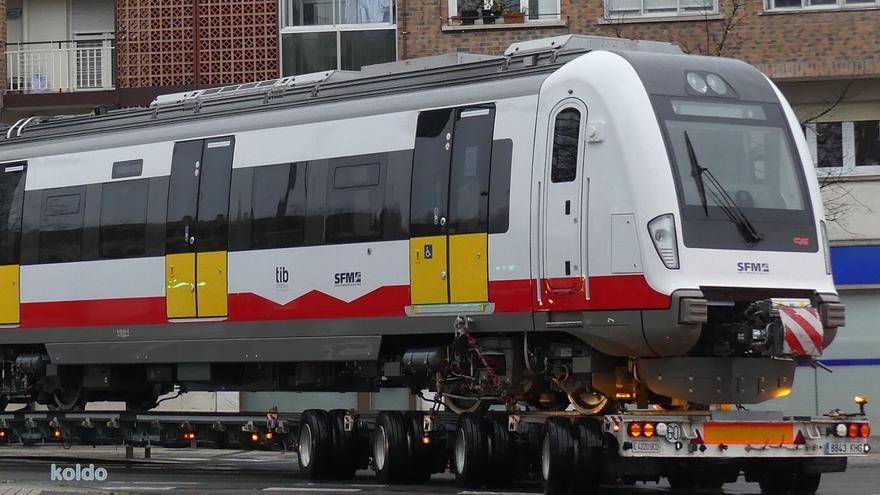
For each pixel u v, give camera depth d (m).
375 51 61.53
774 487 32.50
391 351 36.84
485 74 34.62
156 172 41.25
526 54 34.06
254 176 38.91
